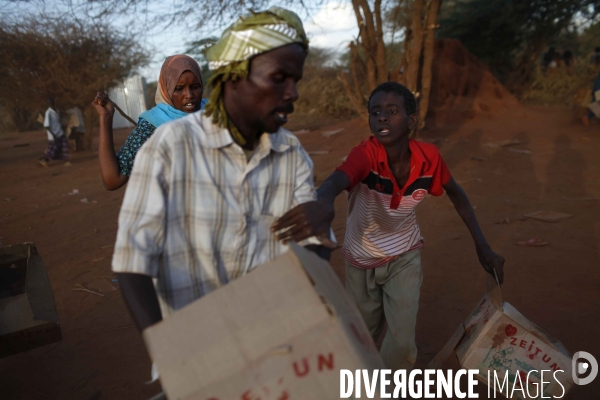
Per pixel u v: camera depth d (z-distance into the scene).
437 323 3.98
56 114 14.35
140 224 1.57
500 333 2.61
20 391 3.41
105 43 15.95
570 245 5.34
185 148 1.62
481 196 7.40
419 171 2.67
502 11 18.78
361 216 2.81
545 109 15.47
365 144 2.67
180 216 1.64
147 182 1.58
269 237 1.79
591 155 9.38
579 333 3.71
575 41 22.38
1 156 17.78
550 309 4.07
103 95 2.92
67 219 8.06
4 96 16.14
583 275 4.61
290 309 1.37
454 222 6.32
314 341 1.35
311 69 19.44
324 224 1.76
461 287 4.56
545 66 19.61
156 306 1.56
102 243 6.61
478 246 2.87
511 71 19.66
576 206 6.64
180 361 1.35
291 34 1.56
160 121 3.09
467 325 2.82
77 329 4.25
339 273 5.03
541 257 5.08
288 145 1.79
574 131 11.55
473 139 11.39
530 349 2.60
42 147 19.88
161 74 3.28
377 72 12.03
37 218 8.27
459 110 13.59
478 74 14.48
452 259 5.17
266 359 1.35
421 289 4.57
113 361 3.72
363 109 13.03
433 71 13.84
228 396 1.34
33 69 15.69
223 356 1.35
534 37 18.89
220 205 1.66
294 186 1.83
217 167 1.65
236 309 1.38
